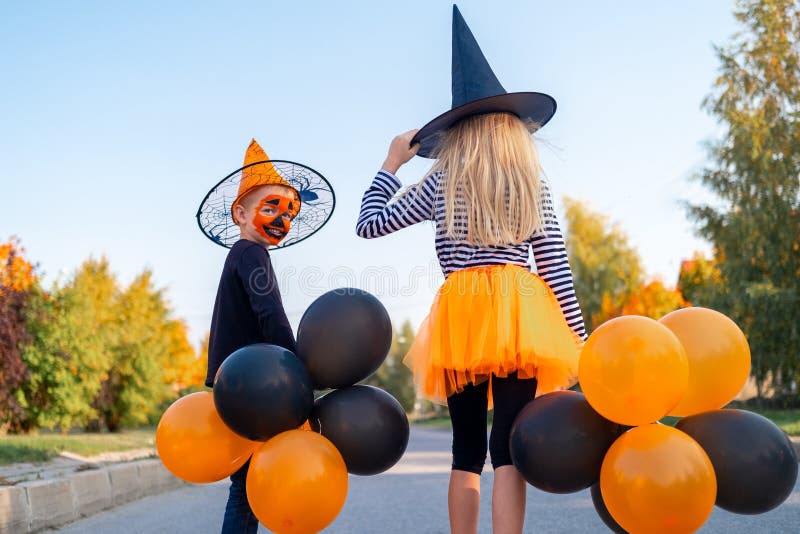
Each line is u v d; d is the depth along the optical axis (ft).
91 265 74.28
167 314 88.22
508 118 9.38
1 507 13.98
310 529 7.80
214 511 19.25
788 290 54.70
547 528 15.25
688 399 8.07
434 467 31.35
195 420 8.73
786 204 56.29
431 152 10.36
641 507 7.10
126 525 16.79
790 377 57.06
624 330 7.49
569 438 7.61
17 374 48.93
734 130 58.08
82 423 59.52
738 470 7.46
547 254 9.13
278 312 9.48
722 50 60.54
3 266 51.55
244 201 10.11
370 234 9.64
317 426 8.50
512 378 8.85
